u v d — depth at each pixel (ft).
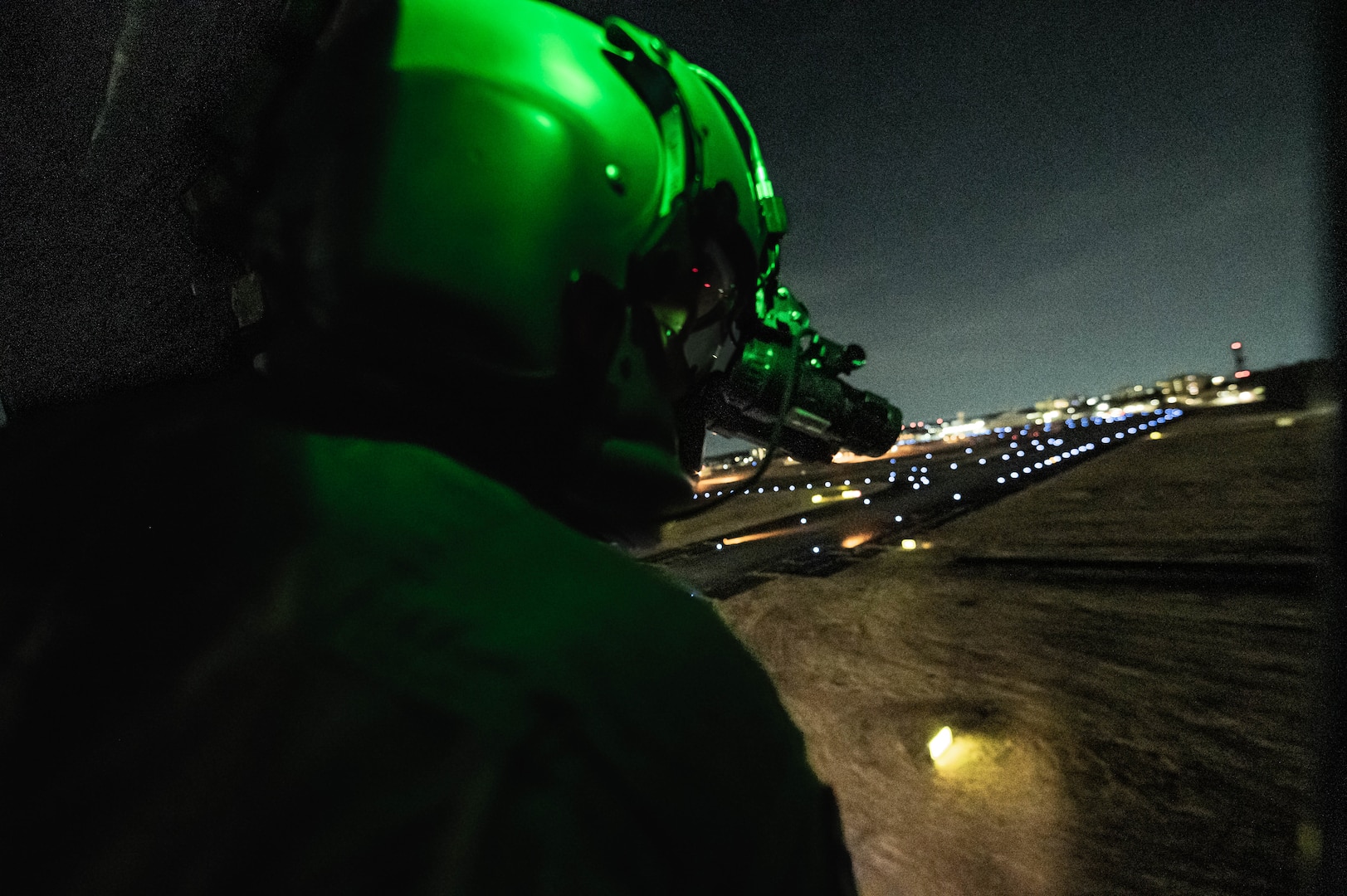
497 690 0.88
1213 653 11.04
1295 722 8.51
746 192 2.18
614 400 1.62
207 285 1.86
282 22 1.66
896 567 21.30
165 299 1.92
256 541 1.07
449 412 1.39
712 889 0.90
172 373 1.92
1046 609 14.69
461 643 0.93
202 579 1.06
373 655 0.92
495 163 1.47
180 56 1.81
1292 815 6.86
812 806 1.05
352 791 0.85
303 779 0.87
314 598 0.98
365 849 0.81
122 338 1.98
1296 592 12.98
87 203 1.98
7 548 1.22
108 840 0.91
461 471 1.21
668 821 0.89
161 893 0.86
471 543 1.06
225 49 1.78
